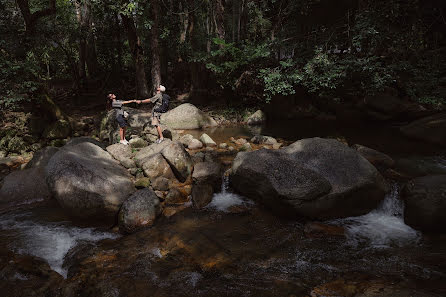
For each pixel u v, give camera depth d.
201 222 5.61
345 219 5.62
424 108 11.25
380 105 11.73
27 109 12.49
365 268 4.19
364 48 9.66
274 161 6.05
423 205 5.01
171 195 6.39
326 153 6.24
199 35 18.17
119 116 8.16
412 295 3.49
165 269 4.29
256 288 3.86
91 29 17.84
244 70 14.23
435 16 11.84
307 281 3.96
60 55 18.19
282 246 4.82
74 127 11.29
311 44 10.55
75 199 5.54
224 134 11.50
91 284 4.00
